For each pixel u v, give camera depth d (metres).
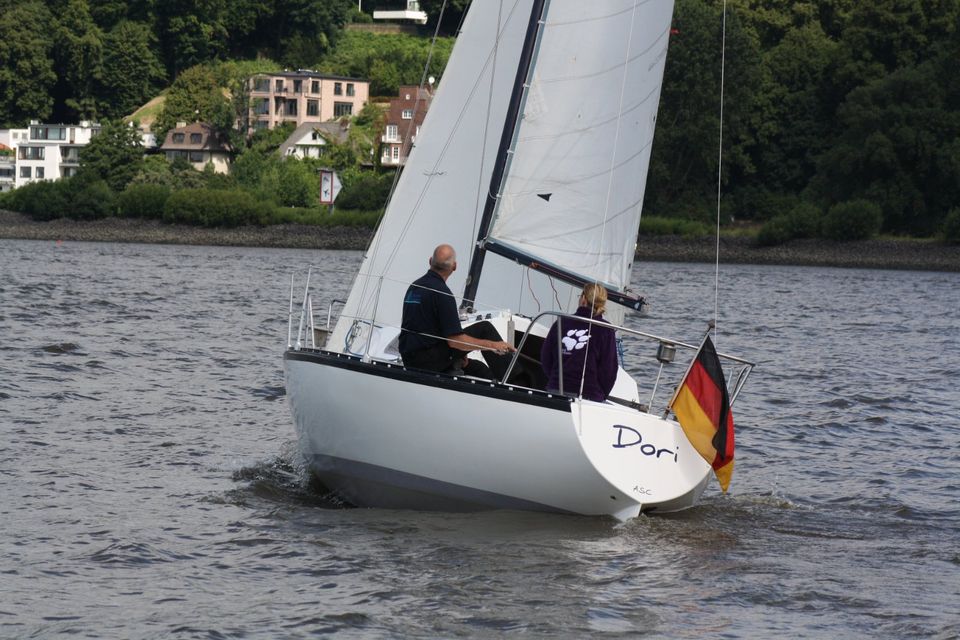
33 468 43.81
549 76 40.84
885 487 44.94
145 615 28.23
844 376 78.44
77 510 37.91
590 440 34.56
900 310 148.12
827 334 111.00
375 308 39.62
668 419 38.88
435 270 37.19
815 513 40.25
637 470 35.31
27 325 94.25
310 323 43.72
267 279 175.50
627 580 31.33
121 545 33.78
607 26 40.53
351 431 37.62
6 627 27.34
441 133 44.62
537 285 42.38
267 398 62.88
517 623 27.92
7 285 140.88
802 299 168.38
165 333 93.12
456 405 35.50
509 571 31.73
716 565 33.03
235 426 54.34
